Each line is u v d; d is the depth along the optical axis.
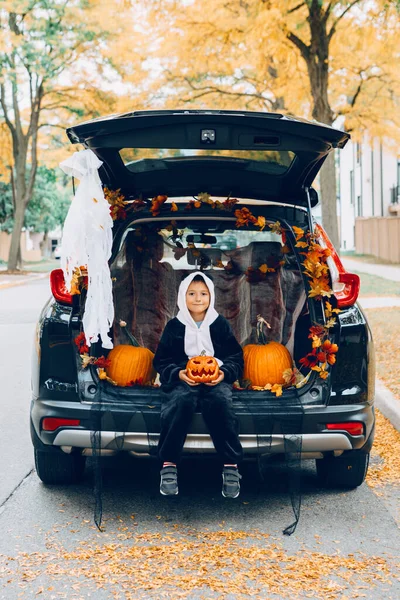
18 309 16.77
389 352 9.59
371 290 18.34
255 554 3.91
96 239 4.33
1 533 4.23
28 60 28.06
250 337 5.46
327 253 4.48
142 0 16.12
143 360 4.71
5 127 34.84
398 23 14.36
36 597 3.45
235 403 4.29
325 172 16.30
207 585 3.57
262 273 5.43
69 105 30.86
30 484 5.09
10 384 8.52
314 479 5.25
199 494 4.91
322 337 4.38
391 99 19.27
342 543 4.09
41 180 52.81
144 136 4.18
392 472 5.34
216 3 15.55
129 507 4.65
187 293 4.69
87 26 26.33
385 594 3.49
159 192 5.13
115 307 5.21
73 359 4.39
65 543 4.08
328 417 4.29
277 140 4.23
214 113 4.07
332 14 15.35
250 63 18.36
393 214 40.06
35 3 26.38
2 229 49.47
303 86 17.45
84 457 5.20
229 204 5.02
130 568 3.75
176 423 4.18
